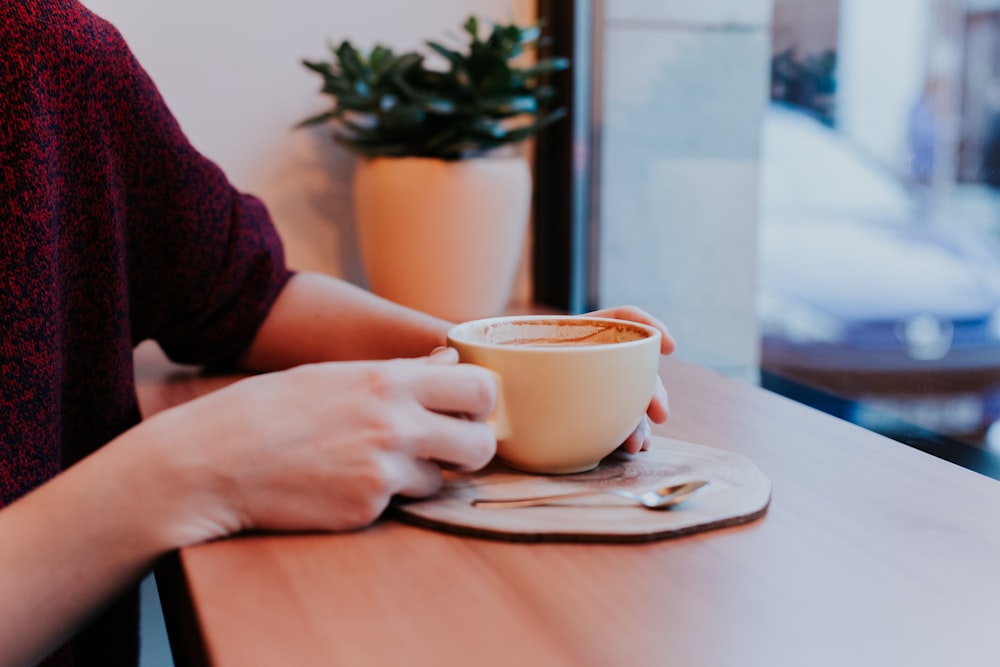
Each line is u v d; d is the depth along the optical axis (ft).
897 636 1.13
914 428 2.64
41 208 2.15
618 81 4.22
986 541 1.44
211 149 3.90
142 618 3.56
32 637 1.36
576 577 1.31
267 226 2.85
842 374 3.21
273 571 1.33
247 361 2.85
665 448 1.89
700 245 4.22
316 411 1.48
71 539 1.37
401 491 1.52
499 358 1.59
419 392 1.52
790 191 3.81
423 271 3.66
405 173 3.57
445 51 3.63
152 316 2.75
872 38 3.27
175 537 1.41
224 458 1.43
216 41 3.83
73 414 2.55
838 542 1.43
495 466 1.79
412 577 1.31
